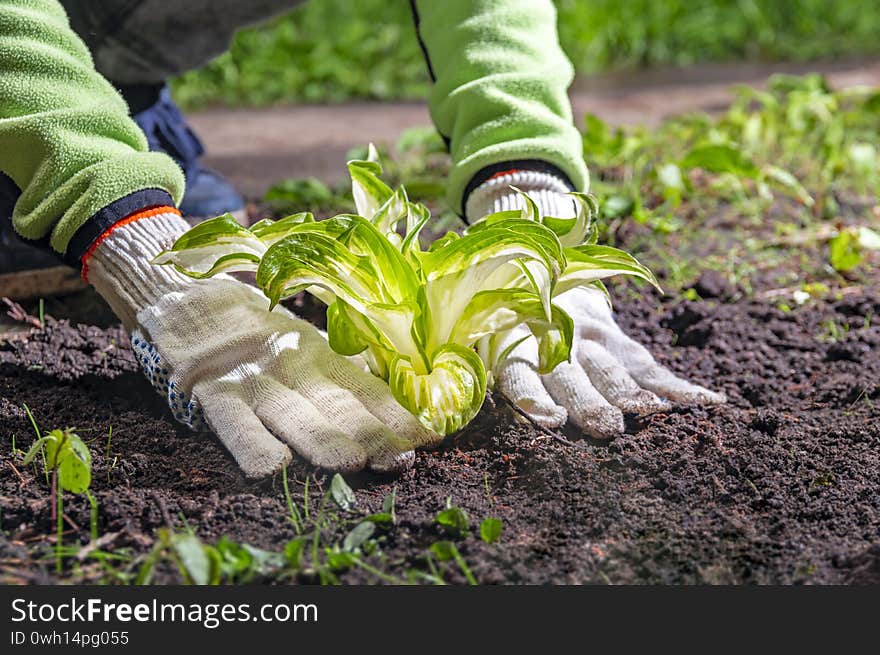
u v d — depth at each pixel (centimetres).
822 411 203
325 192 315
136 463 172
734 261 285
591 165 354
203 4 244
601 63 745
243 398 172
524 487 168
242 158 427
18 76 178
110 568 144
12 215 187
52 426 187
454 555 144
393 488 165
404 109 576
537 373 186
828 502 166
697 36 789
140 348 180
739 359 228
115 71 256
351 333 165
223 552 139
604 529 157
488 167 197
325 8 779
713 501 166
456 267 160
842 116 394
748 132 388
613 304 255
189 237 164
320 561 147
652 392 193
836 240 271
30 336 227
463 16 211
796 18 868
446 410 161
